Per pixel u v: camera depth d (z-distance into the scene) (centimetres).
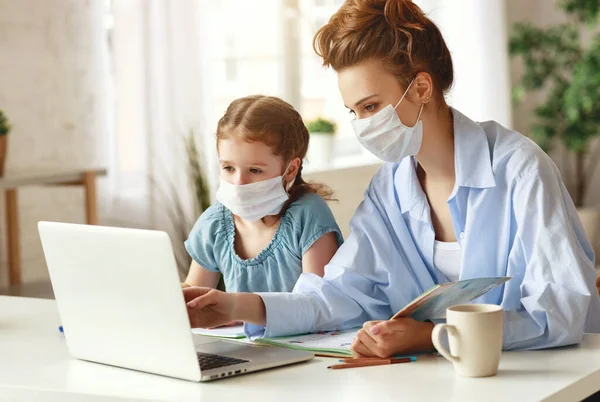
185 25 433
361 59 162
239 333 167
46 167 396
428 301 142
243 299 161
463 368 133
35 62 395
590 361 140
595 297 172
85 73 416
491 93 618
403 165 181
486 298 171
